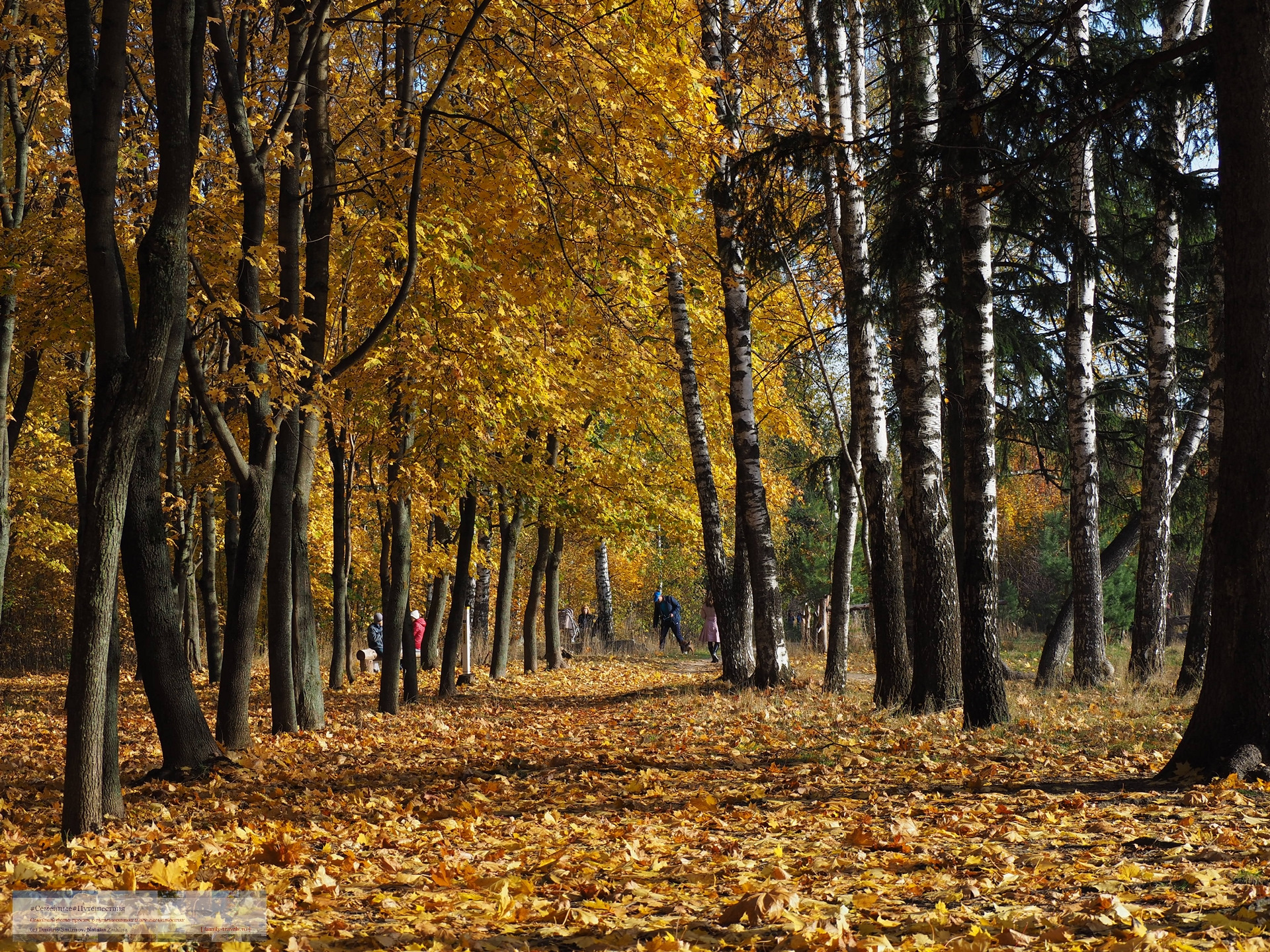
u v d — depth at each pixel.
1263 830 4.98
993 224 14.47
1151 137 8.55
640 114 10.59
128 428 6.43
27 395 15.95
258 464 10.65
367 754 10.34
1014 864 4.70
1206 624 11.94
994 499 10.08
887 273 9.33
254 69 13.38
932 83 10.84
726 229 10.47
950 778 7.36
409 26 11.34
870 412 12.64
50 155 13.32
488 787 8.02
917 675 11.24
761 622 15.78
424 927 3.97
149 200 11.74
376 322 13.49
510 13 10.60
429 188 11.73
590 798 7.33
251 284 10.25
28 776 9.70
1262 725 6.49
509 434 16.78
